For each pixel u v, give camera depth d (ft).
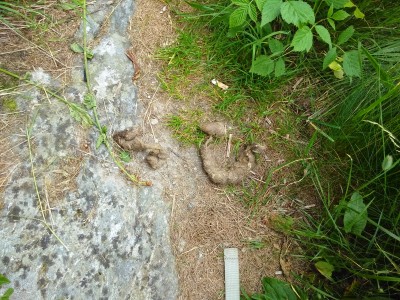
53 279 5.47
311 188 7.16
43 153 5.94
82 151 6.16
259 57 6.70
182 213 6.57
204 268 6.48
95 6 7.08
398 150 5.96
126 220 6.10
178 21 7.47
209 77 7.31
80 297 5.54
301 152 7.27
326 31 6.31
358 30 7.52
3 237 5.40
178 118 6.95
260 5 6.23
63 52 6.66
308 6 6.16
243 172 6.88
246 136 7.21
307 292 6.63
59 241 5.63
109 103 6.62
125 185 6.27
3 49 6.37
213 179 6.72
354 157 7.06
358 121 6.68
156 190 6.48
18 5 6.65
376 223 6.13
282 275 6.73
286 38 7.32
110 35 7.02
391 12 7.39
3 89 6.10
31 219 5.59
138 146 6.43
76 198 5.89
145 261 6.08
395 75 6.77
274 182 7.13
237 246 6.71
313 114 7.36
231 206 6.85
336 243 6.77
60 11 6.85
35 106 6.15
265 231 6.88
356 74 6.54
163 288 6.12
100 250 5.82
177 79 7.16
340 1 6.44
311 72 7.55
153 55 7.18
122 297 5.80
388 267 6.41
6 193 5.61
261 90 7.36
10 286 5.25
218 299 6.43
